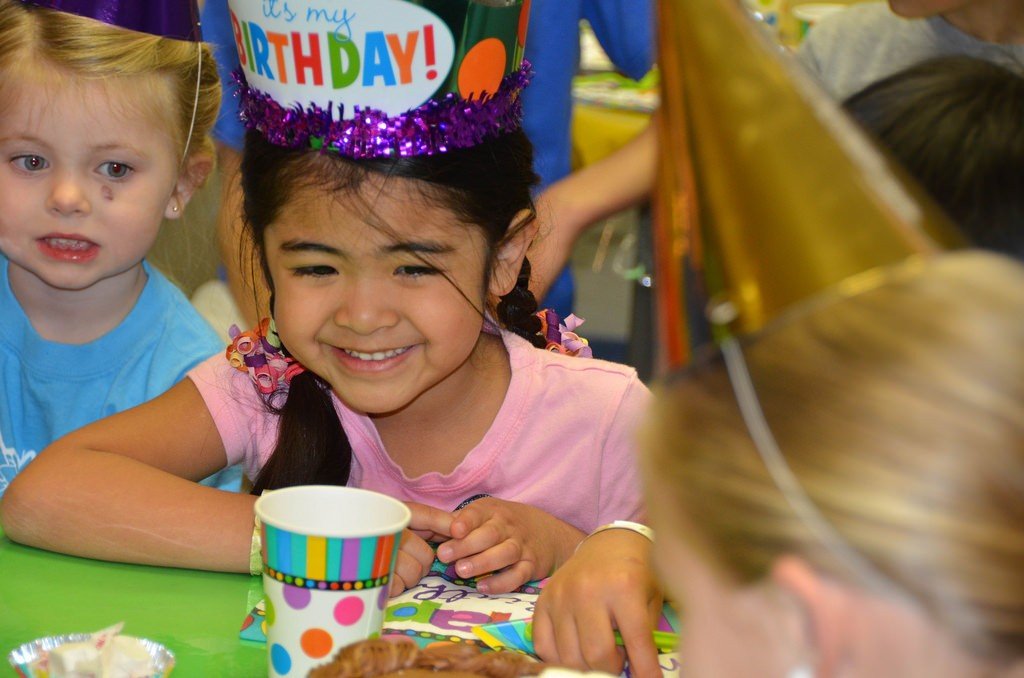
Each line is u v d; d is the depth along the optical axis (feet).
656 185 2.91
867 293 2.08
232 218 7.67
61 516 5.20
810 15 11.19
